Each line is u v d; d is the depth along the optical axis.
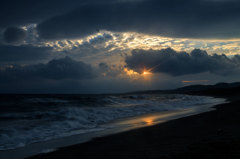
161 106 16.44
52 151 5.00
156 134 6.15
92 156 4.36
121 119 10.54
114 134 6.77
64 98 22.12
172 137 5.53
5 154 4.86
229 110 11.41
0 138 6.32
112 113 12.36
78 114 11.42
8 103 17.78
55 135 6.95
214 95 42.56
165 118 10.34
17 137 6.54
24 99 20.34
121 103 20.20
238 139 4.55
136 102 21.27
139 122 9.33
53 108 15.30
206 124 7.27
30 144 5.80
